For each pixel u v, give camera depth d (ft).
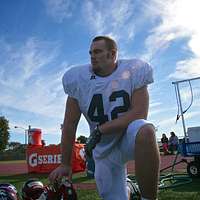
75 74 10.23
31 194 12.07
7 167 62.80
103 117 9.70
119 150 9.52
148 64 9.68
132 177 24.44
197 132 31.32
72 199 9.08
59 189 9.21
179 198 18.69
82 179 32.68
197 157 31.12
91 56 9.75
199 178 29.89
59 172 9.82
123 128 8.68
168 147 74.43
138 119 8.35
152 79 9.55
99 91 9.74
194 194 19.86
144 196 7.84
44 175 41.09
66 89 10.37
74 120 10.44
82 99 10.13
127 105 9.52
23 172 47.52
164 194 20.08
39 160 45.50
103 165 9.86
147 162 7.54
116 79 9.63
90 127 10.24
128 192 10.51
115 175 9.93
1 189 12.32
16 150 180.14
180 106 32.19
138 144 7.61
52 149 44.70
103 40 9.65
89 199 19.11
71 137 10.41
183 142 31.99
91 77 9.91
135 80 9.47
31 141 46.44
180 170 38.09
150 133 7.58
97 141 8.64
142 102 9.28
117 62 9.96
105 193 10.09
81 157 43.55
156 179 7.66
